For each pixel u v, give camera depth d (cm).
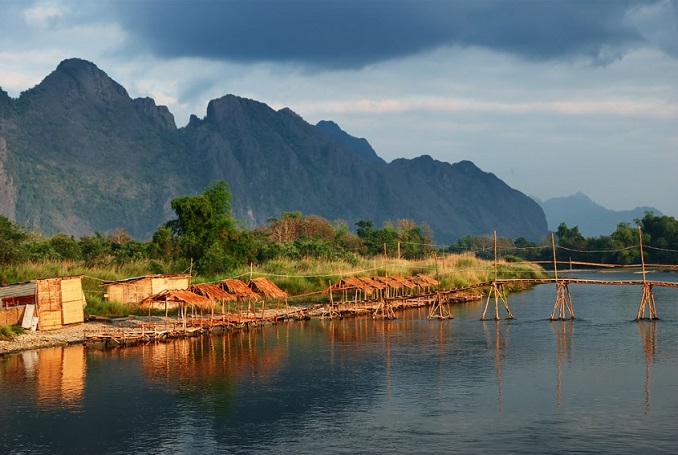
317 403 3803
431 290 8656
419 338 5769
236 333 6022
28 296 5659
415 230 15325
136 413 3638
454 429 3347
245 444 3189
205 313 6694
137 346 5372
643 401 3753
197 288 5944
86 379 4312
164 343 5522
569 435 3241
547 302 8769
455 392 3988
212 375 4422
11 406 3759
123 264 8238
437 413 3597
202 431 3369
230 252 9006
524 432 3288
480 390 4028
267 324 6556
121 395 3962
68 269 7225
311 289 7950
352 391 4034
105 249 9150
